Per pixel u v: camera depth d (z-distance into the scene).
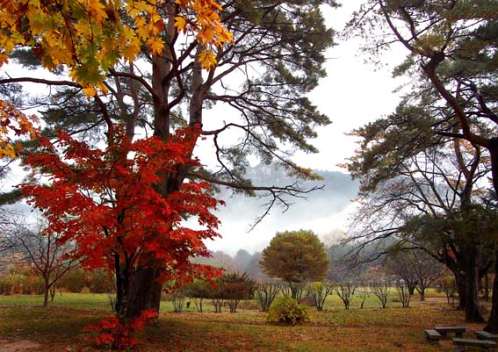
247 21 12.44
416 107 13.46
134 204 7.39
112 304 15.60
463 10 9.57
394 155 13.56
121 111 14.23
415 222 15.17
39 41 2.79
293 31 12.92
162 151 7.79
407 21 11.60
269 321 14.80
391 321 15.72
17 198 13.66
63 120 14.06
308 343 10.41
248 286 27.00
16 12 2.62
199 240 7.59
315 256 38.34
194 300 24.30
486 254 16.14
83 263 7.33
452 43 11.58
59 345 8.77
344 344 10.43
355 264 17.81
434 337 10.62
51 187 7.26
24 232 16.09
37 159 7.45
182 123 17.98
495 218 12.50
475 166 16.58
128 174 7.32
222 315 17.25
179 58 10.80
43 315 12.62
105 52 2.62
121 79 15.66
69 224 7.17
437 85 12.06
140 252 7.98
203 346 9.52
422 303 25.33
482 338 10.01
